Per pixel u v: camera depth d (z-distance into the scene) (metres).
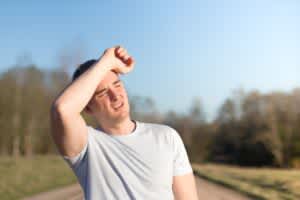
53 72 49.06
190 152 71.00
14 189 21.92
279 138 55.78
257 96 58.91
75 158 2.16
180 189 2.25
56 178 28.53
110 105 2.16
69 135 2.03
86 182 2.19
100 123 2.23
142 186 2.14
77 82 2.02
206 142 70.38
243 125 62.28
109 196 2.14
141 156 2.16
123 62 2.20
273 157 56.94
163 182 2.16
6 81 49.28
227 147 66.38
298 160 54.69
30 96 49.44
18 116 49.56
